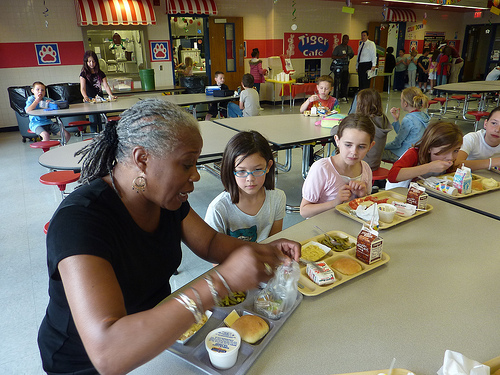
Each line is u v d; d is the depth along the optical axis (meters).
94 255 0.70
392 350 0.85
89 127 6.96
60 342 0.87
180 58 9.56
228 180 1.53
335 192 1.97
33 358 1.75
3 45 6.89
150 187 0.78
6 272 2.45
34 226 3.11
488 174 2.20
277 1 9.28
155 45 8.29
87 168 0.85
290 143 3.06
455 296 1.04
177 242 1.02
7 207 3.53
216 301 0.71
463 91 6.30
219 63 9.46
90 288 0.65
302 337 0.89
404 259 1.24
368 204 1.64
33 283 2.34
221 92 6.07
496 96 8.59
